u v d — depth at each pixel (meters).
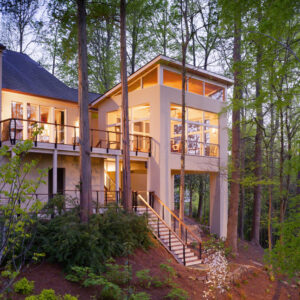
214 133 18.52
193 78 17.12
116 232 10.95
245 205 25.56
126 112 13.63
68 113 17.17
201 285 10.41
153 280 9.46
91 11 13.17
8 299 6.50
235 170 15.00
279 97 9.62
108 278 8.59
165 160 15.58
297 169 9.12
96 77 27.42
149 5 21.00
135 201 15.33
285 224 8.99
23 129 15.05
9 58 18.20
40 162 14.24
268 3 7.54
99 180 16.47
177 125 16.89
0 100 13.34
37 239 8.97
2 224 5.89
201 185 27.88
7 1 12.03
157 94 15.55
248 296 11.02
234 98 12.52
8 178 5.34
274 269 9.55
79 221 10.18
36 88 15.97
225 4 8.27
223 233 18.14
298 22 8.26
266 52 9.03
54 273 8.49
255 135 17.66
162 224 14.55
